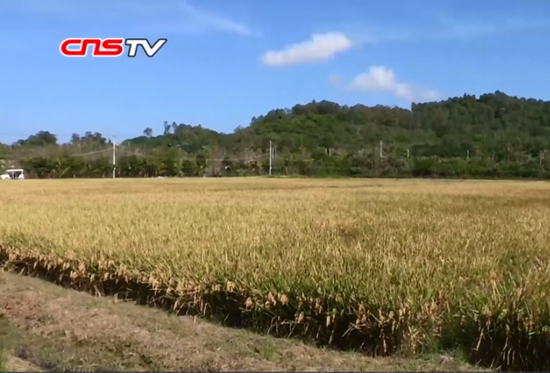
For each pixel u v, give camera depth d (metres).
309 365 5.91
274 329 7.02
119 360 6.16
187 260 8.41
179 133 117.25
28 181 59.53
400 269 7.27
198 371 5.81
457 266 8.02
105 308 8.12
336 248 8.75
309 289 6.79
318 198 25.73
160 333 6.86
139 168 82.31
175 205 19.72
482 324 6.13
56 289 9.51
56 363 6.14
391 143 104.81
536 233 12.42
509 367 5.93
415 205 21.69
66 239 10.79
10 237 11.80
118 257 9.05
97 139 103.06
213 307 7.64
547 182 57.22
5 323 7.53
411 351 6.20
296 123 122.69
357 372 5.73
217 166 86.12
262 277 7.27
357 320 6.35
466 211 19.00
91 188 40.75
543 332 5.77
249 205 20.02
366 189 37.84
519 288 6.36
